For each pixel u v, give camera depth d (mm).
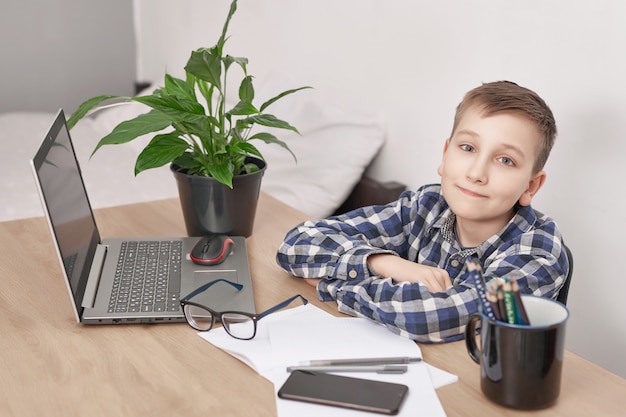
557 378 979
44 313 1244
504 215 1318
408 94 2055
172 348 1136
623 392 1024
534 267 1210
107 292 1274
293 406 977
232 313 1154
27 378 1054
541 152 1239
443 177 1279
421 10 1966
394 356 1098
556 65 1669
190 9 2986
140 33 3445
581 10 1598
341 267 1293
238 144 1480
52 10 3268
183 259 1409
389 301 1174
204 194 1502
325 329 1178
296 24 2422
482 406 990
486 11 1798
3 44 3221
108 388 1030
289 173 2268
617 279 1635
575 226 1703
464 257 1352
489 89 1244
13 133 2820
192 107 1413
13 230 1604
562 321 961
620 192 1590
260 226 1644
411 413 962
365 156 2154
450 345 1146
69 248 1214
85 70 3410
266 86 2463
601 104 1594
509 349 959
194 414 973
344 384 1016
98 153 2676
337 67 2285
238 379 1053
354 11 2180
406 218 1461
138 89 3342
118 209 1727
